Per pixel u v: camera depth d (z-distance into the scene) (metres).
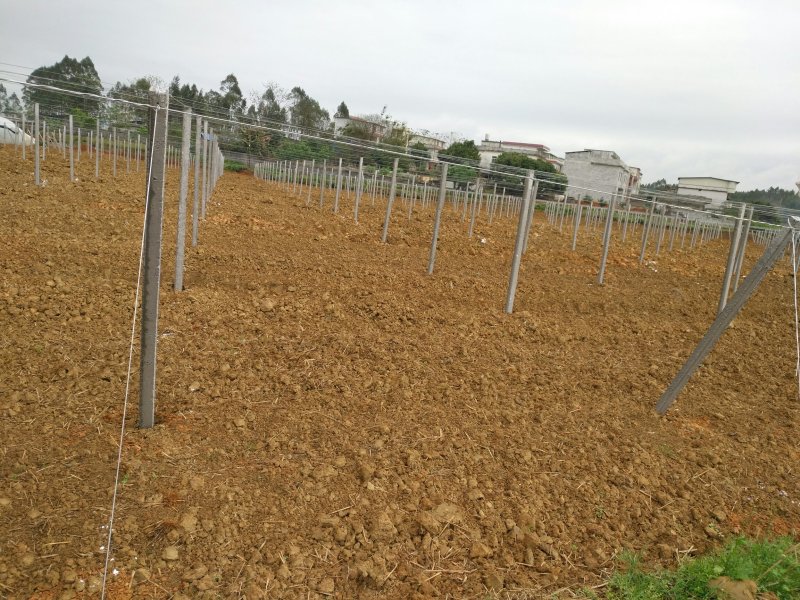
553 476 3.61
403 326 5.86
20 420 3.39
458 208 21.05
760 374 5.95
